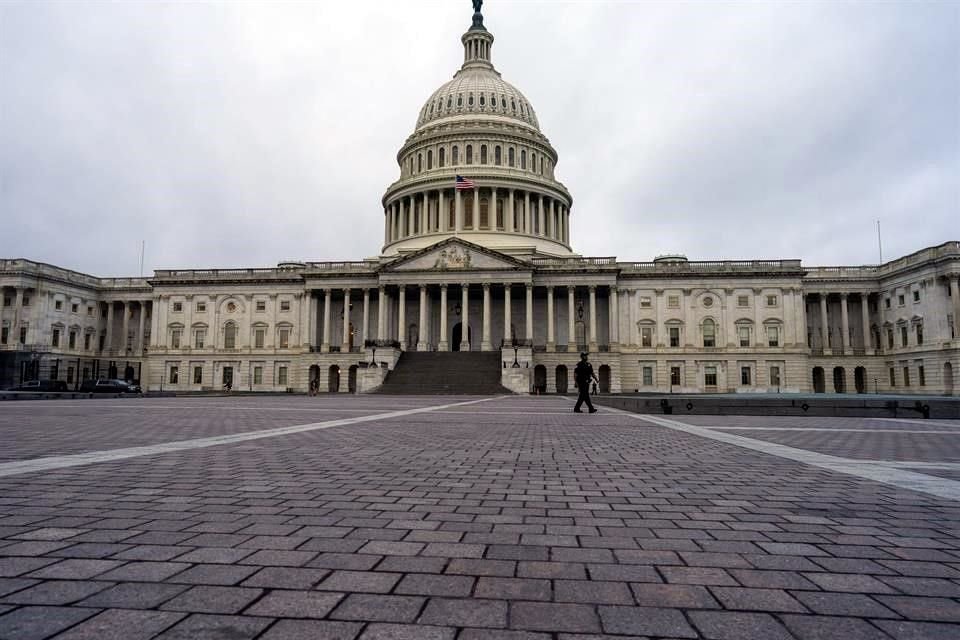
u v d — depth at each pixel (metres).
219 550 5.21
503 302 88.38
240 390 86.44
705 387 80.31
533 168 103.25
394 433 16.25
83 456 10.93
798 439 15.45
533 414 26.05
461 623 3.77
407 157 105.44
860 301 84.62
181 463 10.20
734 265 81.69
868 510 7.01
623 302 82.38
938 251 71.38
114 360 91.56
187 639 3.48
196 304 89.50
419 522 6.31
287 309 87.81
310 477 8.95
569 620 3.84
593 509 7.00
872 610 4.03
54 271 87.31
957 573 4.78
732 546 5.50
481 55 113.19
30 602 4.00
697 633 3.66
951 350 68.75
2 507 6.78
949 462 11.05
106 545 5.32
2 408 28.42
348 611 3.94
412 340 87.88
